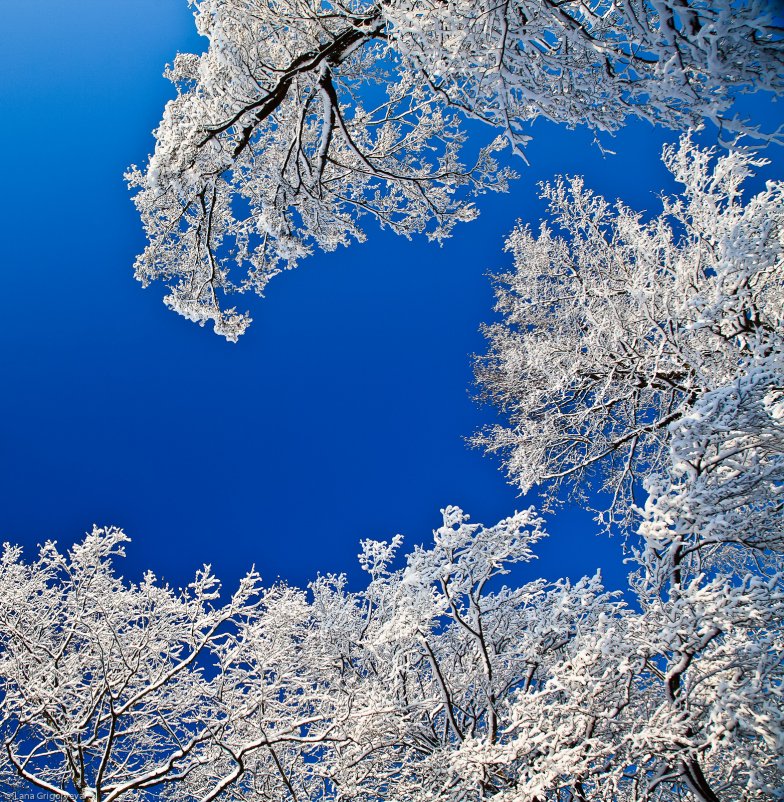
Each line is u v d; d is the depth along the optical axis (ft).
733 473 13.97
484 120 16.05
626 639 14.67
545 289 39.86
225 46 17.92
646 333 26.58
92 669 24.21
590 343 28.30
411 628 21.08
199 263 25.63
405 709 20.92
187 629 24.63
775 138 10.48
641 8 10.91
